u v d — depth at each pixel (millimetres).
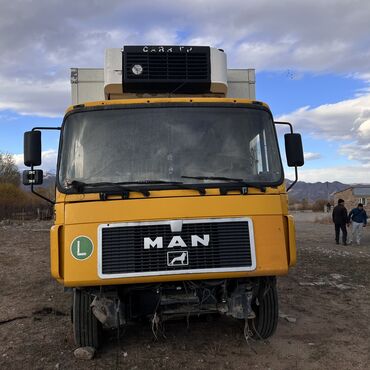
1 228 27734
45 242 18469
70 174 5074
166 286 5125
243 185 5051
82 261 4789
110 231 4836
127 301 5297
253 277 5230
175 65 6086
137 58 6070
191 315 5367
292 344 5742
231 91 6816
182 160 5152
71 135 5207
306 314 7133
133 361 5270
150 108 5312
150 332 6215
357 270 11117
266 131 5406
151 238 4832
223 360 5266
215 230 4902
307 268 11359
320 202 71312
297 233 24078
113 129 5223
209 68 6113
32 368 5145
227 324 6477
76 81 6715
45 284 9734
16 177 75062
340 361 5199
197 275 4797
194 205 4934
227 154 5230
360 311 7309
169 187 4977
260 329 5691
